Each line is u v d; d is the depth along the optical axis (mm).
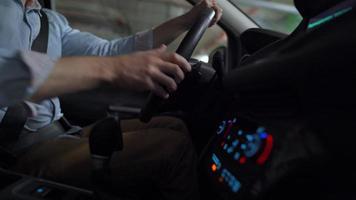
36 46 1143
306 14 734
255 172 512
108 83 637
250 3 1665
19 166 967
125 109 746
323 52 376
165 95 715
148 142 904
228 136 658
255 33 1121
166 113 1236
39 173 936
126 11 3645
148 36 1338
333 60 376
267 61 444
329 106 440
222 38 1555
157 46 1335
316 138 450
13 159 940
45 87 584
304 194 472
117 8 3670
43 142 1056
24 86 568
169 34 1323
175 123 1148
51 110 1133
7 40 1005
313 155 446
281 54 443
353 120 434
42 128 1084
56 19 1355
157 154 872
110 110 726
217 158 655
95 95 1538
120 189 875
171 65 688
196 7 1279
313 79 411
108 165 722
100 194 732
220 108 1021
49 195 745
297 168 457
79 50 1390
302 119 471
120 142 722
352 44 356
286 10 1597
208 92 1104
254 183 503
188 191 865
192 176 884
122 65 641
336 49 367
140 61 658
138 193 901
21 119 945
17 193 728
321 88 421
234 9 1537
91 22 3488
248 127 597
